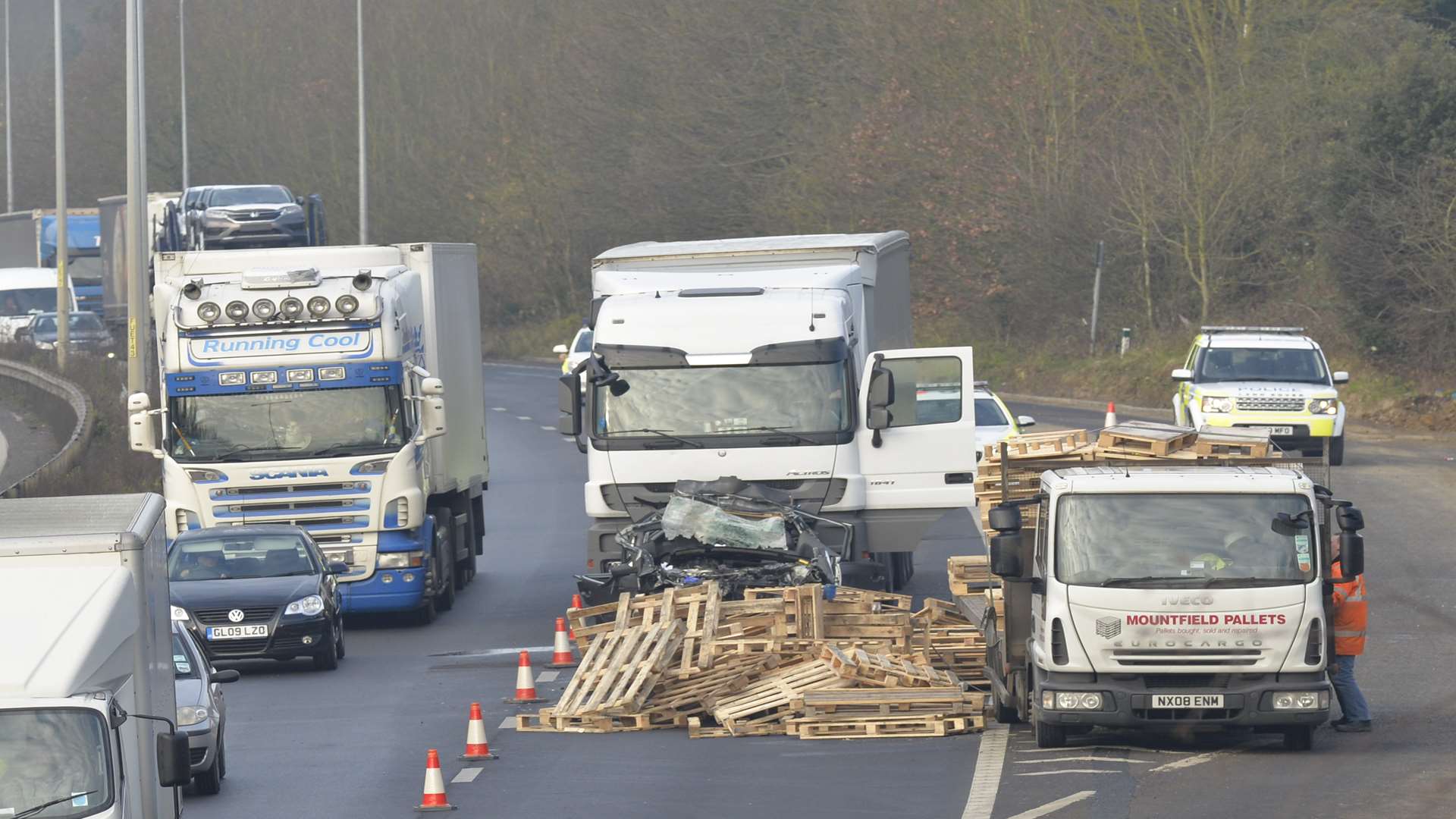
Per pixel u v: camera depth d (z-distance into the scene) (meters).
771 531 53.66
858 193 161.12
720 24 180.38
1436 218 119.69
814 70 177.50
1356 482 86.44
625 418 56.66
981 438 77.88
